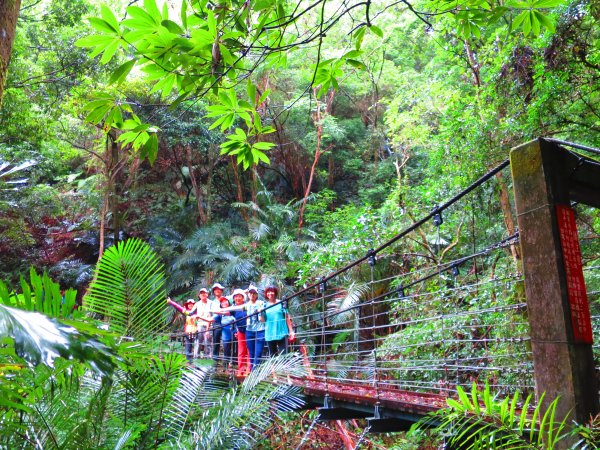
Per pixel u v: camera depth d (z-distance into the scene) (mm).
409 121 9953
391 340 6969
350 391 4691
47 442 2379
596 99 5492
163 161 14922
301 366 3711
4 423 2074
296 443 7035
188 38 1927
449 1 2359
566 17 5164
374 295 9500
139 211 15539
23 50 10688
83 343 1071
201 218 14922
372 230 8859
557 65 5297
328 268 9328
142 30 1800
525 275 2170
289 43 2061
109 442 2660
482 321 5992
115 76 1862
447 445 2760
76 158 17750
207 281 12242
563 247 2088
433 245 8469
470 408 2203
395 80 13914
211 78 2025
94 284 2727
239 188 15000
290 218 14031
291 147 15656
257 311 6102
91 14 11070
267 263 12570
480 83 7688
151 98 12789
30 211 13508
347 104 16906
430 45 14047
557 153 2215
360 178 16516
